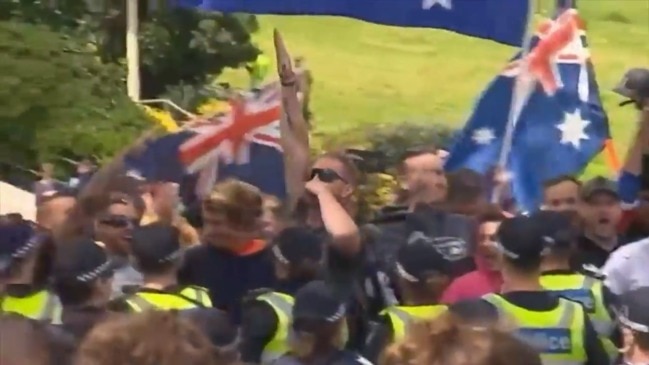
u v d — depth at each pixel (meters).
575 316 8.03
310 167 10.73
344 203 10.16
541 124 11.83
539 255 8.05
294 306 7.45
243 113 11.65
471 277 8.88
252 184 11.02
